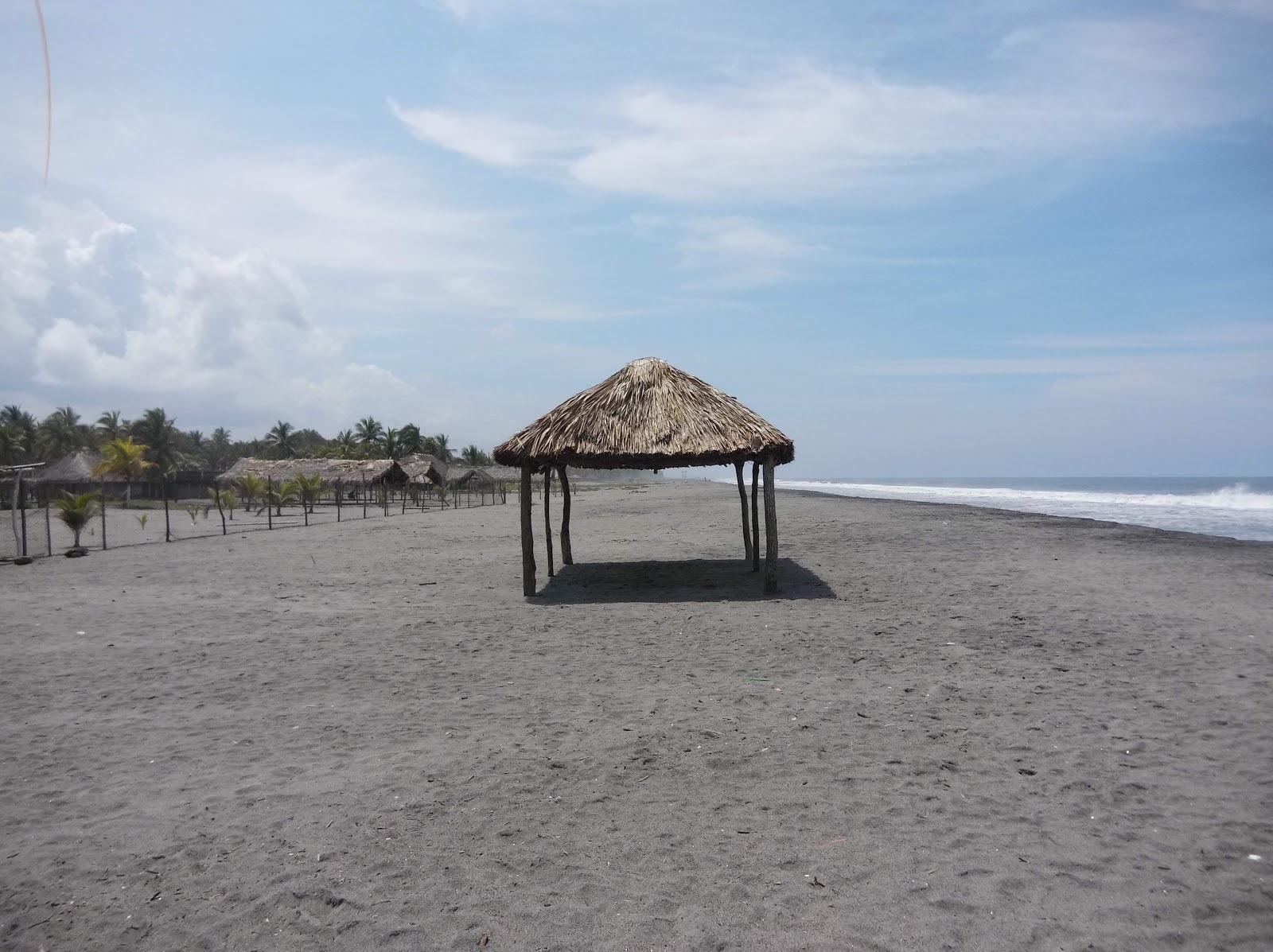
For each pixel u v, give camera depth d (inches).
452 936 131.0
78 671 315.9
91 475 1884.8
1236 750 211.9
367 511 1644.9
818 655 327.9
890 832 166.9
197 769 207.9
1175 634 358.6
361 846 162.4
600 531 985.5
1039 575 543.8
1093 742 219.9
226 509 1747.0
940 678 289.7
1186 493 2938.0
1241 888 142.8
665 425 464.8
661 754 214.4
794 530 925.8
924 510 1317.7
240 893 144.7
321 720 250.5
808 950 126.2
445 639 372.2
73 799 188.7
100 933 132.6
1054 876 148.1
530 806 181.5
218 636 382.9
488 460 3993.6
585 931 132.3
